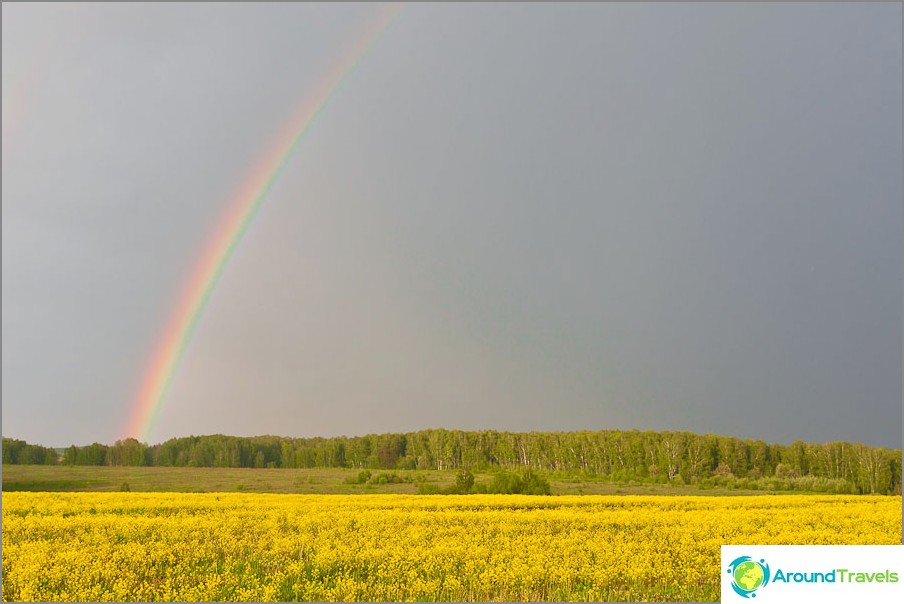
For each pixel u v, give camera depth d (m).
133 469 108.56
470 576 22.75
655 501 51.59
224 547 27.62
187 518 35.09
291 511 40.19
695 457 101.75
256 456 123.62
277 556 25.91
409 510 42.53
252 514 38.22
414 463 122.19
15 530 31.52
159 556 25.72
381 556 25.30
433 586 21.19
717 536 32.38
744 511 43.75
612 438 109.88
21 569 22.38
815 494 75.12
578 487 80.06
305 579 23.03
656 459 103.69
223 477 95.31
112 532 30.86
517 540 29.45
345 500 49.50
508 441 120.12
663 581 23.08
